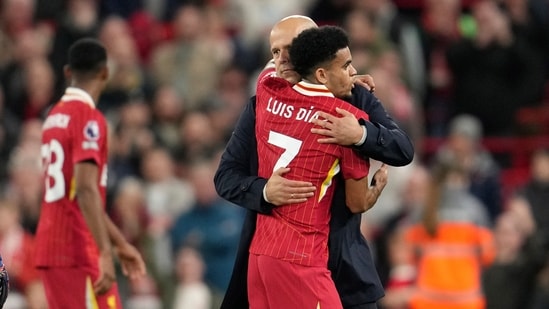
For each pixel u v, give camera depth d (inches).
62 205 1058.1
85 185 1035.3
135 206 1635.1
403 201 1664.6
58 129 1059.3
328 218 900.0
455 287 1508.4
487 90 2047.2
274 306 896.3
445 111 2100.1
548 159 1745.8
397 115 1849.2
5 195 1679.4
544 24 2158.0
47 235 1062.4
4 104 1919.3
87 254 1058.1
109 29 1947.6
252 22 2183.8
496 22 2043.6
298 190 882.1
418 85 2070.6
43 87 1913.1
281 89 902.4
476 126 1909.4
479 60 2052.2
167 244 1675.7
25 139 1740.9
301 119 890.1
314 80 890.7
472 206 1531.7
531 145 2039.9
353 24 1972.2
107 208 1713.8
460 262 1512.1
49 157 1066.1
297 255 884.0
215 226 1678.2
